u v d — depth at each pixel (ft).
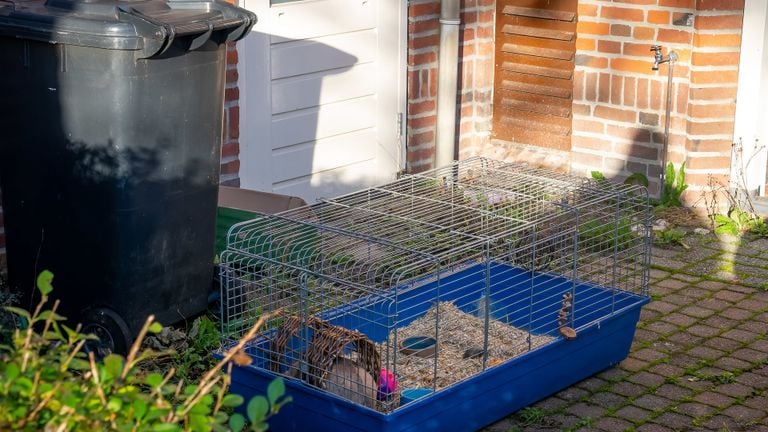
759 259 22.39
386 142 26.30
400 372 15.88
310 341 14.98
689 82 24.64
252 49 22.75
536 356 15.72
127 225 16.03
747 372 17.35
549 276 18.03
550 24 26.63
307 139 24.52
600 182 20.15
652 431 15.39
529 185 19.38
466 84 27.66
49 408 8.29
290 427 14.62
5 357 9.03
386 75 25.82
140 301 16.53
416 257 16.20
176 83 16.07
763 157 24.76
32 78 15.84
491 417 15.33
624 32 25.46
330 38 24.40
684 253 22.67
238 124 22.79
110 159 15.74
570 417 15.79
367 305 15.76
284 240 16.98
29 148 16.24
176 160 16.42
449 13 25.72
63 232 16.39
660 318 19.49
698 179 25.00
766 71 24.14
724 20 23.94
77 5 15.93
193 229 17.06
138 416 8.44
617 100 26.00
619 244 19.52
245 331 16.63
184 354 16.58
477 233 17.90
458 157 28.12
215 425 8.57
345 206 17.56
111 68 15.35
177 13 16.14
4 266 19.17
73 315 16.76
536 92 27.32
